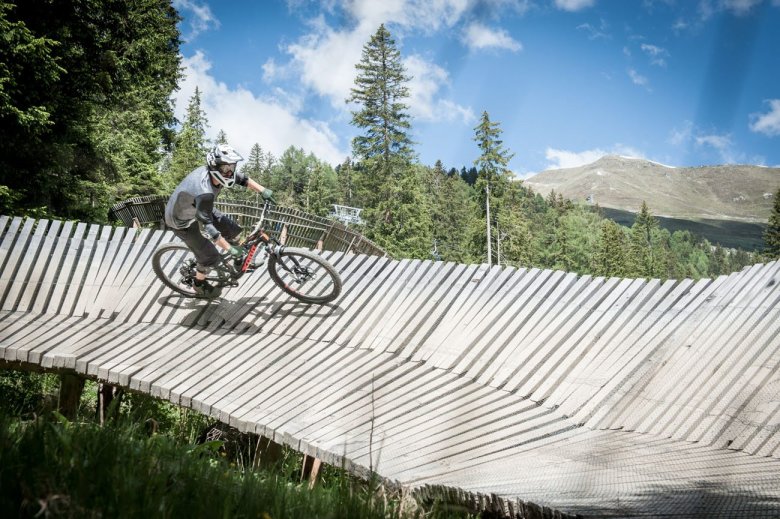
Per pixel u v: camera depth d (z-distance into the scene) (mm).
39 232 9516
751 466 4160
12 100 13961
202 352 7902
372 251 20250
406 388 6777
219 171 7398
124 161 27000
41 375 9992
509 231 53938
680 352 5977
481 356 7293
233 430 8023
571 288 7395
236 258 7926
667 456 4598
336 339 8148
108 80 17312
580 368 6469
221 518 2088
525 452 4984
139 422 3080
